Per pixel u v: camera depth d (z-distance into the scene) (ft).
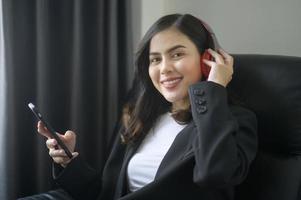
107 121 5.23
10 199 4.37
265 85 3.45
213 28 5.18
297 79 3.29
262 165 3.44
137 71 3.89
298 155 3.29
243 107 3.40
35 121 4.61
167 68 3.32
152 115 3.92
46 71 4.58
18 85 4.42
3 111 4.25
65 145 3.70
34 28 4.50
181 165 2.98
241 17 4.91
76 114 4.86
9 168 4.32
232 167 2.69
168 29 3.34
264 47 4.79
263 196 3.32
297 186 3.16
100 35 4.95
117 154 4.00
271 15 4.68
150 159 3.57
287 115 3.29
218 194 3.10
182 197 3.03
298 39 4.53
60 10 4.70
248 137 3.08
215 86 2.96
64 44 4.79
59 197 3.84
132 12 5.37
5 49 4.19
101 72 5.04
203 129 2.83
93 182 3.85
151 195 2.99
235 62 3.71
